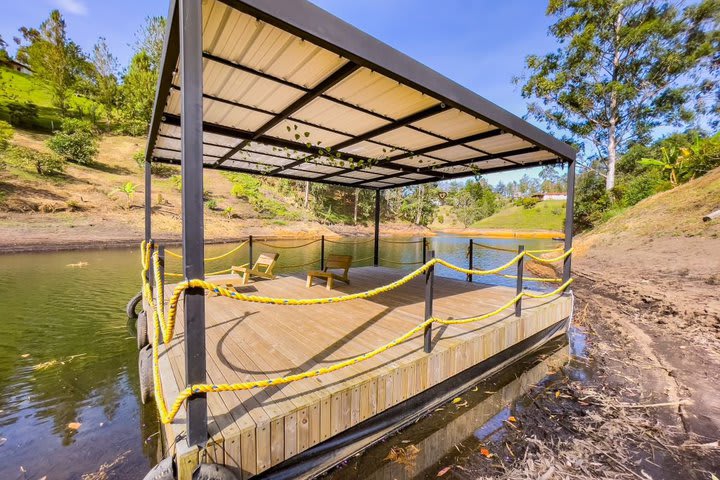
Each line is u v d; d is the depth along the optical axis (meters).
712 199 10.63
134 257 12.51
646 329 5.11
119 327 5.46
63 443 2.72
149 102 30.33
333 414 2.15
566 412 2.97
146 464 2.49
